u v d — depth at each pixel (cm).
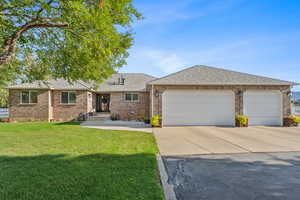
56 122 1582
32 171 429
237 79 1406
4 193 325
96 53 575
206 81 1372
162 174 431
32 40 730
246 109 1364
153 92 1353
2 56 615
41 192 329
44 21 574
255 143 773
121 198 308
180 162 528
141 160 518
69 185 356
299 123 1322
